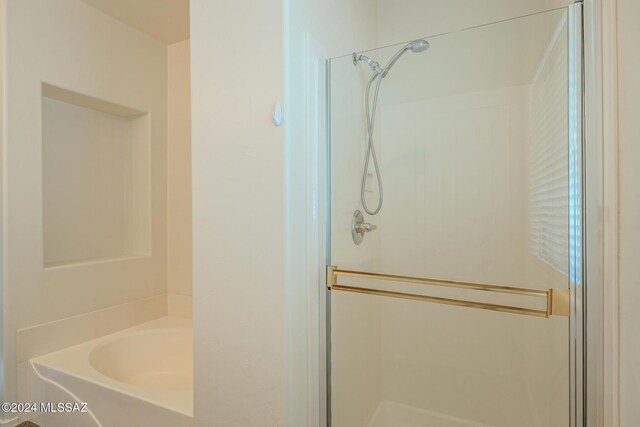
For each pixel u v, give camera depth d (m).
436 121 1.40
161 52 2.29
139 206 2.27
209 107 1.16
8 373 1.55
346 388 1.38
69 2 1.78
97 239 2.12
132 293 2.12
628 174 0.79
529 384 1.29
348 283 1.34
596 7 0.93
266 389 1.07
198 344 1.19
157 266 2.28
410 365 1.49
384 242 1.45
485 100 1.32
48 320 1.70
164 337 2.06
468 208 1.35
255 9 1.07
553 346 1.17
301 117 1.14
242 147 1.10
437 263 1.38
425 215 1.40
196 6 1.18
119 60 2.03
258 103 1.07
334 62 1.30
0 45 1.53
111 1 1.83
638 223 0.74
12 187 1.56
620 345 0.83
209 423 1.17
